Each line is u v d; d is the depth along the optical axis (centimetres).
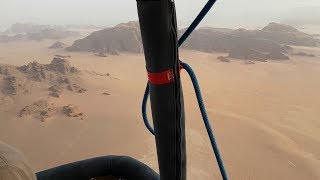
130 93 12519
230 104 11912
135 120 9194
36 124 8631
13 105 10044
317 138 8438
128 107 10525
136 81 15150
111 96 11819
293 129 9169
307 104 12288
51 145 7519
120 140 7800
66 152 7206
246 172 6425
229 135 8425
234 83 15812
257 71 18550
